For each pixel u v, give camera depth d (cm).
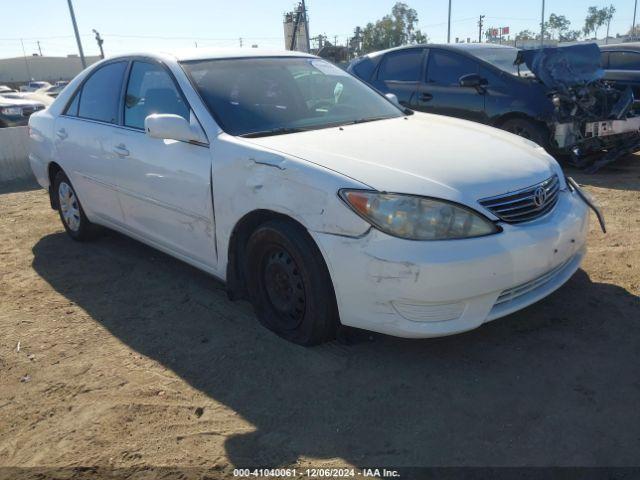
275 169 303
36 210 673
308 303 304
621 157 811
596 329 327
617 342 313
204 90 366
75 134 468
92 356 330
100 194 454
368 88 449
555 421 255
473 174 291
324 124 371
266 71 403
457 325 276
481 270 269
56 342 348
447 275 264
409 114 428
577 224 318
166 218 386
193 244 371
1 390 301
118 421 271
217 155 335
